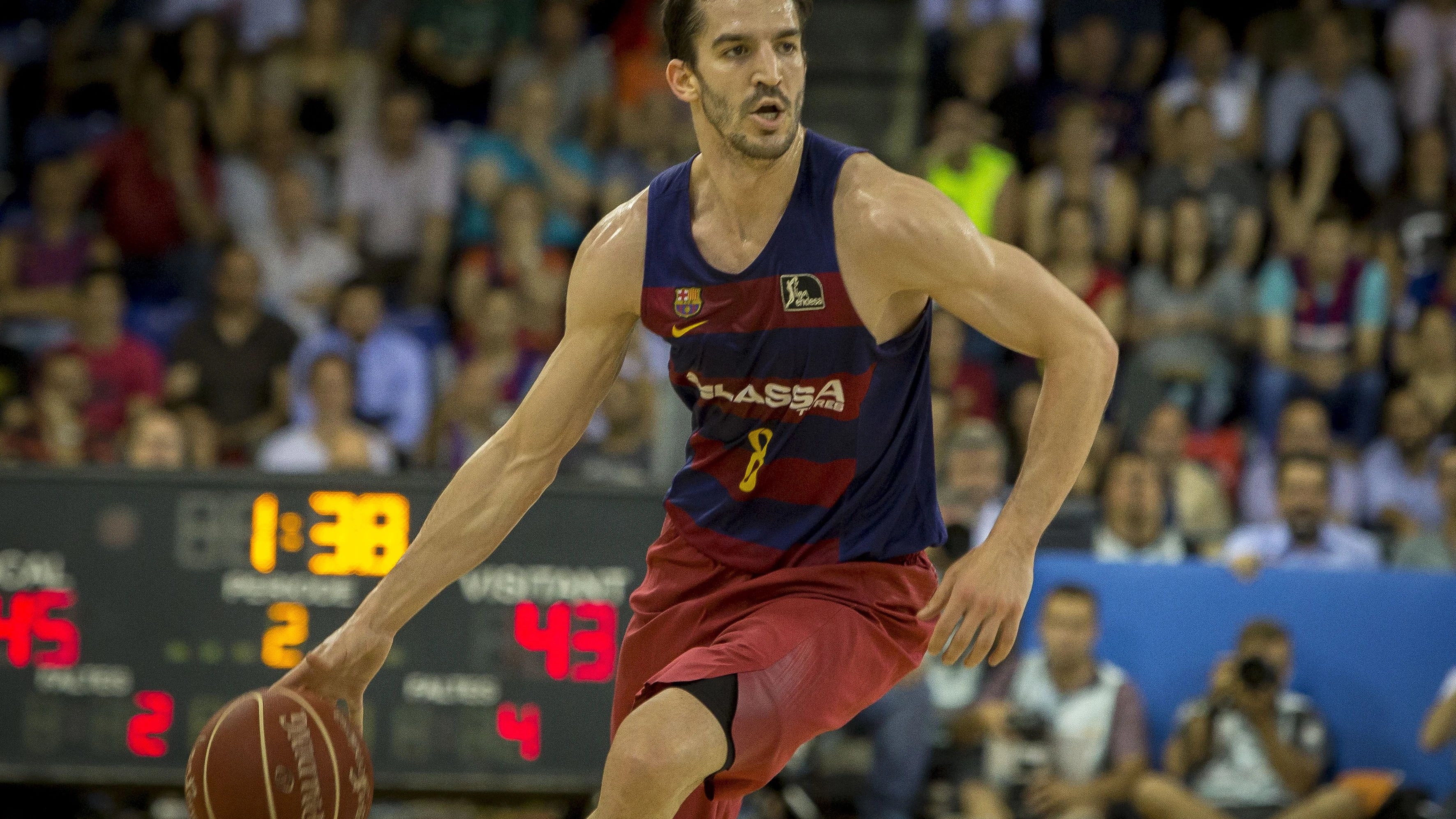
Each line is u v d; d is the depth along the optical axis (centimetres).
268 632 1938
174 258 3312
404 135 3331
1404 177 3647
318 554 1942
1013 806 2005
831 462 1003
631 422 2527
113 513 1956
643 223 1017
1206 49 3634
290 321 3053
